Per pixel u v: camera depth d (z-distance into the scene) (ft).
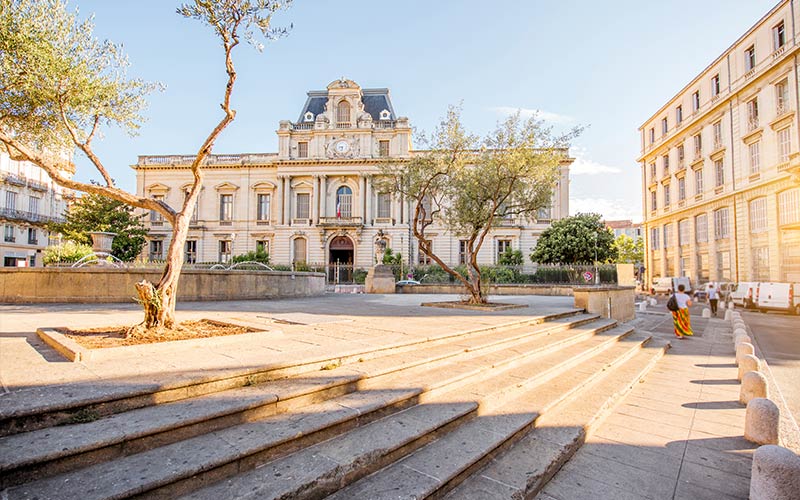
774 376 23.49
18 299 34.81
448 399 13.83
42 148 27.86
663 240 134.82
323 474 8.66
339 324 23.98
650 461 12.60
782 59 82.64
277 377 12.45
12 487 6.93
